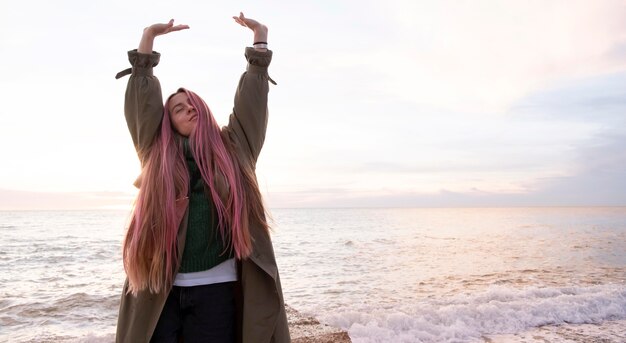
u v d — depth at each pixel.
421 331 6.09
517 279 13.27
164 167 1.81
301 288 12.85
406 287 12.47
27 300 10.44
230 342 1.87
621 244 26.02
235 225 1.79
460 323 6.46
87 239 32.75
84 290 12.16
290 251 25.80
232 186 1.83
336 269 17.27
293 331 3.88
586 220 71.31
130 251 1.77
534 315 7.02
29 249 25.22
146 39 1.95
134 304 1.80
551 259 18.89
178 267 1.78
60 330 7.80
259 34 2.06
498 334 6.14
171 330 1.82
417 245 28.34
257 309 1.84
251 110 1.99
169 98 1.98
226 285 1.88
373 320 6.53
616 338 5.93
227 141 1.97
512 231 43.03
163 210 1.76
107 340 5.04
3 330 7.76
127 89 1.93
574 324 6.66
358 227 55.09
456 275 14.63
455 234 39.44
